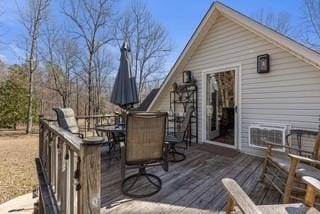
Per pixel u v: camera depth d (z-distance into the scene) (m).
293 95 4.98
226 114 6.91
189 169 4.48
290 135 4.92
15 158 7.98
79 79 17.59
